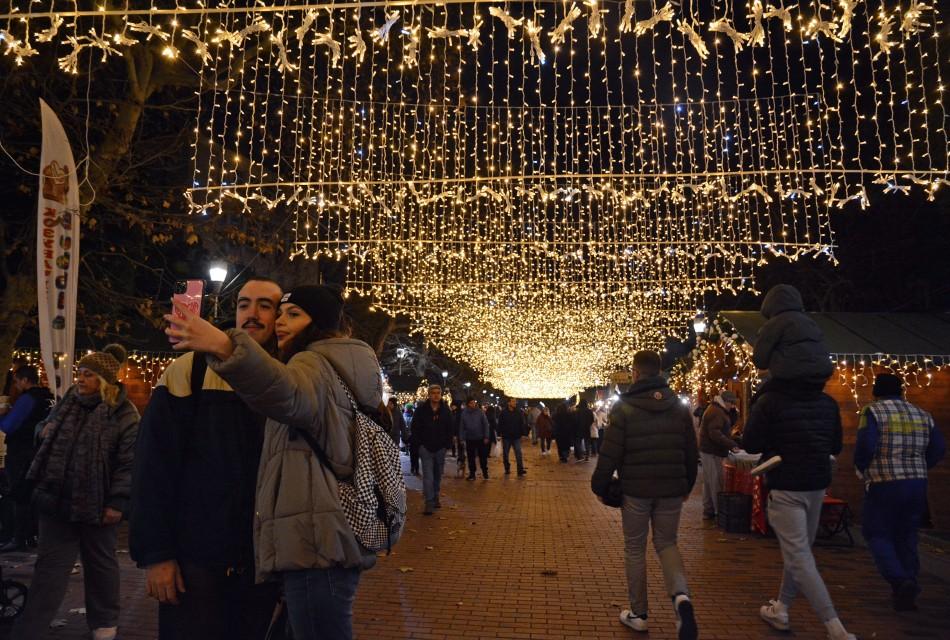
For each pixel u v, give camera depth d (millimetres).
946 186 15562
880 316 13250
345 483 2758
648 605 6305
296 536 2617
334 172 18906
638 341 29578
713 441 11219
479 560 8133
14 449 7648
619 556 8383
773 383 5504
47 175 7898
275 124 18891
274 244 17594
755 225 21750
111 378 5102
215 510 2967
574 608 6207
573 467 22250
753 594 6762
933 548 9055
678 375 26969
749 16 6062
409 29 6641
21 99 13414
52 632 5316
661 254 20828
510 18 6168
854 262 20812
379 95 19016
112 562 5102
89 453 4855
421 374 41875
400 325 31781
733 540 9609
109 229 16781
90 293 14688
